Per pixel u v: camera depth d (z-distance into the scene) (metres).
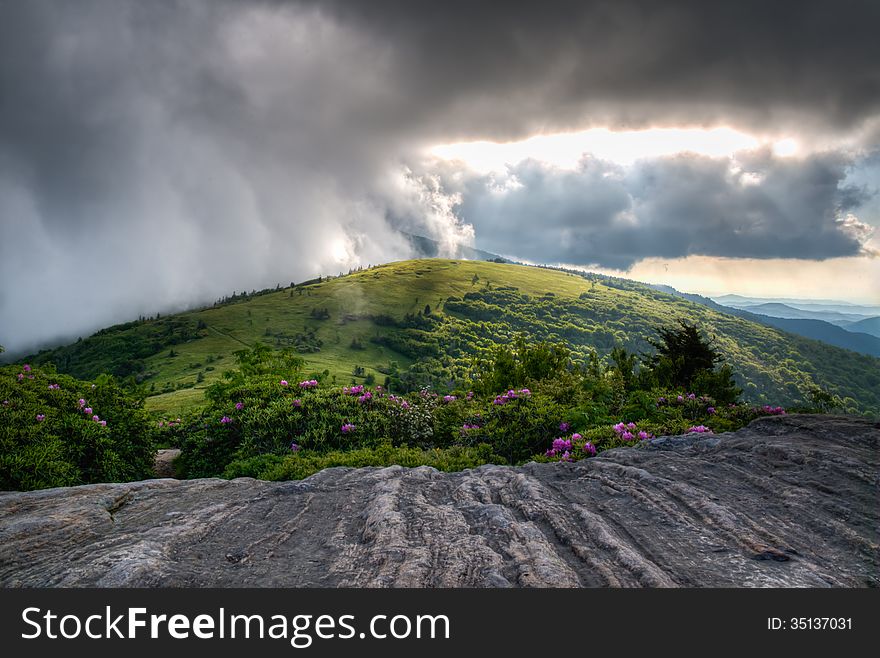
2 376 8.98
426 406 10.98
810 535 3.84
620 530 3.98
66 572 3.16
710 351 19.44
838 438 6.04
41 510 4.25
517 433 8.70
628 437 7.58
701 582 3.18
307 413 9.55
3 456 6.69
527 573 3.17
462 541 3.62
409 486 5.20
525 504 4.47
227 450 9.97
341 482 5.44
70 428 8.22
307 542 3.84
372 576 3.20
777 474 5.08
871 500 4.28
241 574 3.31
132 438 10.35
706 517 4.16
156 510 4.51
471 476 5.68
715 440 6.57
